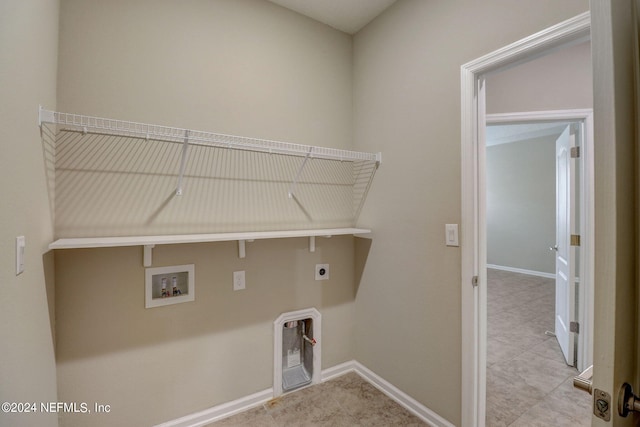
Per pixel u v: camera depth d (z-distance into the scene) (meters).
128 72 1.52
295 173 2.06
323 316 2.19
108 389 1.49
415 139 1.82
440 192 1.67
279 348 1.99
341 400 1.95
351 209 2.32
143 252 1.57
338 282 2.27
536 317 3.55
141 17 1.56
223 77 1.79
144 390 1.58
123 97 1.51
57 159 1.37
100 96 1.45
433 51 1.72
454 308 1.60
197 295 1.72
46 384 1.18
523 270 5.91
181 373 1.67
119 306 1.51
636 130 0.59
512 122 2.41
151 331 1.59
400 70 1.93
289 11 2.04
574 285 2.44
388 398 1.97
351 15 2.10
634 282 0.58
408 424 1.72
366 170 2.20
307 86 2.12
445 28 1.65
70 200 1.39
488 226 6.49
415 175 1.82
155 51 1.59
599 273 0.55
